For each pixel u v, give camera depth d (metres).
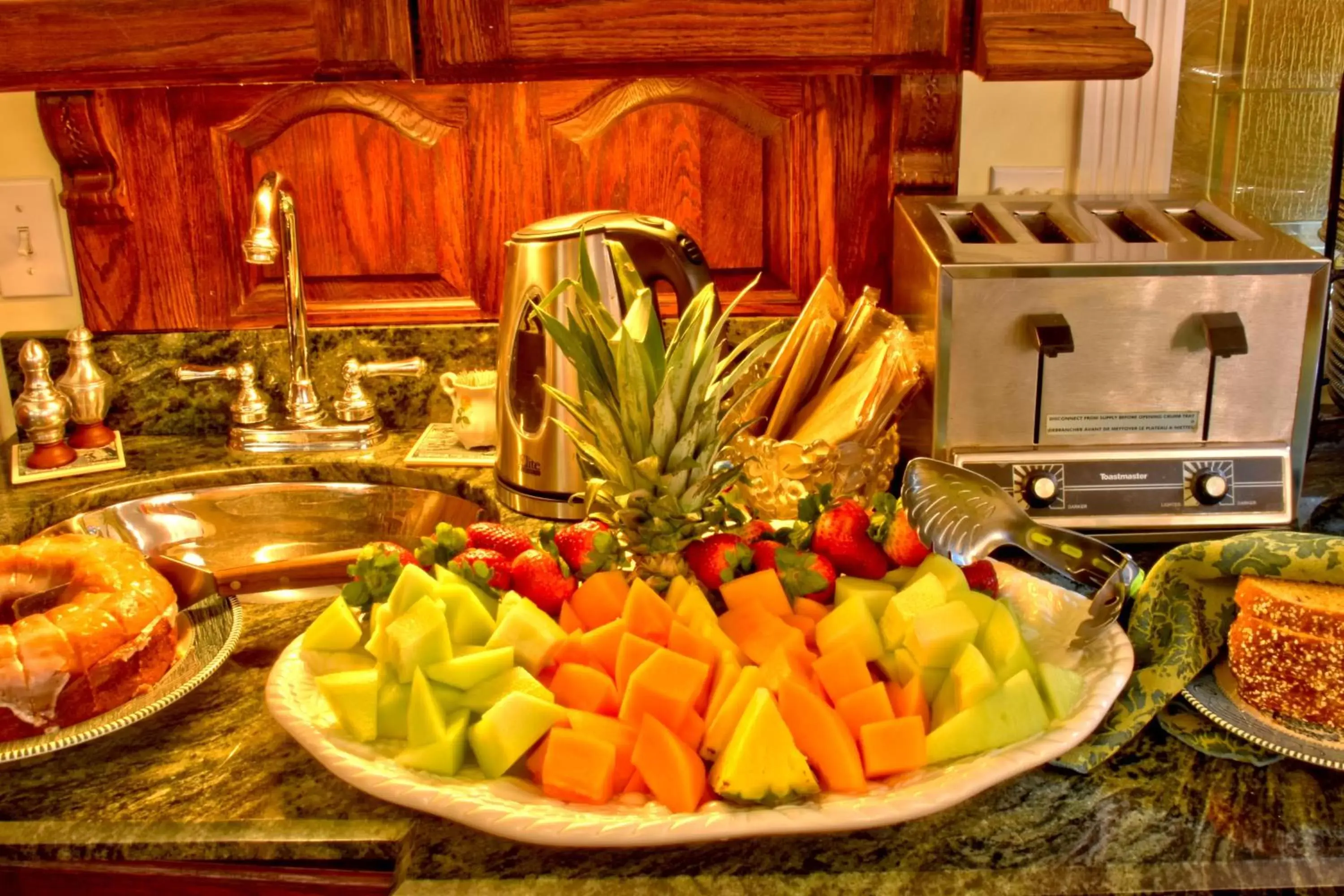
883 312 1.48
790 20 1.43
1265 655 1.01
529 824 0.87
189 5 1.42
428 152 1.68
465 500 1.59
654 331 1.07
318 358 1.75
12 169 1.70
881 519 1.13
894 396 1.35
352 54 1.44
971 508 1.09
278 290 1.74
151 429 1.78
